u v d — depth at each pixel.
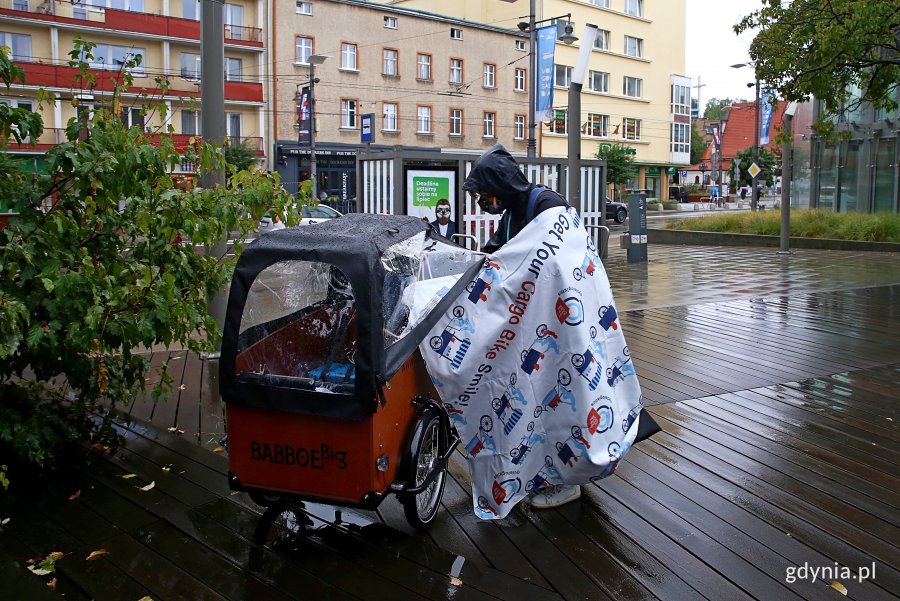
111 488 4.32
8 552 3.60
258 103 40.31
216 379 6.49
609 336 3.93
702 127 94.94
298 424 3.42
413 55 44.78
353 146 43.03
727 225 22.69
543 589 3.26
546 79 26.11
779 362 7.03
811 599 3.16
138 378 5.14
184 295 5.12
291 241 3.52
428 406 3.83
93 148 4.43
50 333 4.15
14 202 4.38
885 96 13.27
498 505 3.85
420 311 3.73
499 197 4.07
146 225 4.71
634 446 4.89
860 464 4.58
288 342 3.65
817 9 12.05
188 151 5.32
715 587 3.26
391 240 3.63
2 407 4.50
